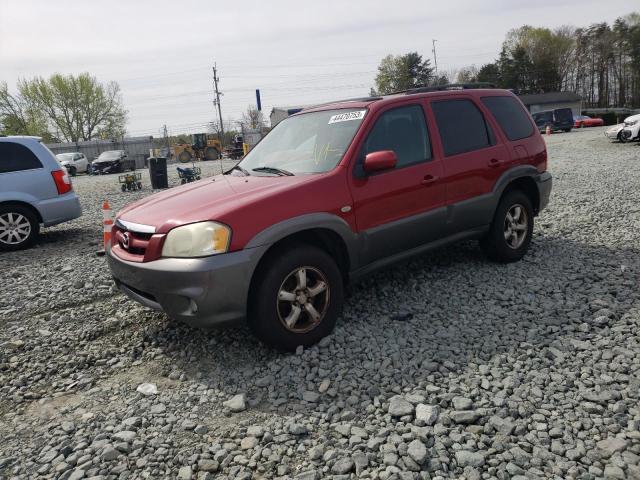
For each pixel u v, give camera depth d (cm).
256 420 302
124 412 321
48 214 812
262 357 378
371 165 400
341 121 454
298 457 267
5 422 322
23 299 549
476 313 428
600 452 255
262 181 413
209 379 354
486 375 332
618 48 8275
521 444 263
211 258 340
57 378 375
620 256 555
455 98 513
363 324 415
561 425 276
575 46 8644
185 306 350
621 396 299
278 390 332
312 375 341
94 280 597
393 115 455
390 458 256
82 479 260
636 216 744
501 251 535
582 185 1085
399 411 293
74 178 3108
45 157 817
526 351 356
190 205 379
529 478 239
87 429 305
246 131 5331
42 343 431
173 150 5097
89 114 6512
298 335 372
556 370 332
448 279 511
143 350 409
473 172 494
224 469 261
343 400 315
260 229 355
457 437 270
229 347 398
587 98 8875
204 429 294
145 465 268
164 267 347
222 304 345
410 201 444
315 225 379
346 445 272
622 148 1900
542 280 493
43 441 297
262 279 356
